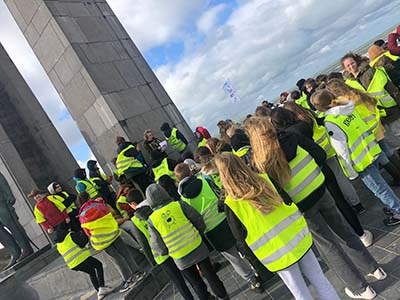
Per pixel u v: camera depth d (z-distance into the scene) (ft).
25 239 37.40
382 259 12.09
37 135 45.27
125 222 23.82
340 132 12.88
